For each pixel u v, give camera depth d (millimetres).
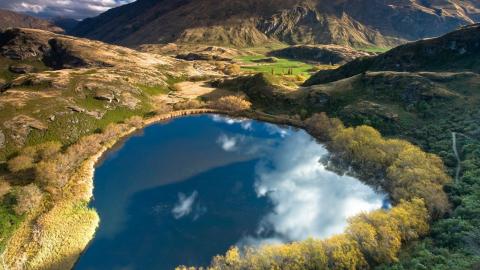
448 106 118938
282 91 168500
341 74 190000
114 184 102750
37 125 118438
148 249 77500
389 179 93125
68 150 111062
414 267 58000
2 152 105562
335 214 88375
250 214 90000
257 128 146750
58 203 87500
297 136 137125
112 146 128000
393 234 63938
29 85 152750
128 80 178500
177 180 106500
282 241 79375
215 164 116812
